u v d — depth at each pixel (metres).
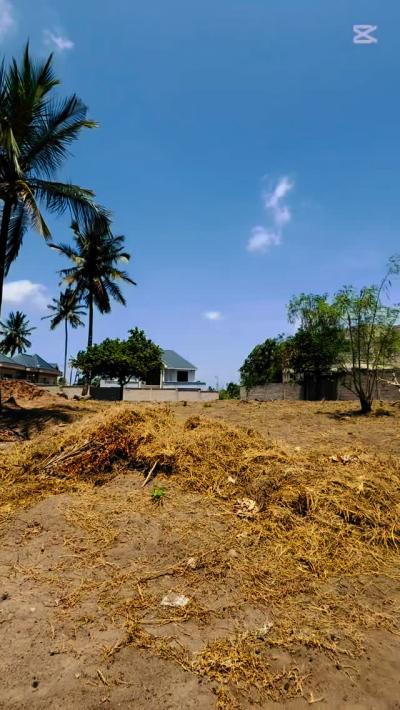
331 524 3.40
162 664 1.97
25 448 5.22
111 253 27.58
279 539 3.22
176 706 1.74
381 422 9.01
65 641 2.10
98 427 4.90
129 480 4.23
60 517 3.46
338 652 2.08
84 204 10.82
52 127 10.53
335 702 1.79
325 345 11.18
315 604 2.48
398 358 11.42
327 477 4.05
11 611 2.32
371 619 2.36
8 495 4.00
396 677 1.93
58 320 35.59
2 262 10.55
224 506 3.73
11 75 9.81
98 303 28.69
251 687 1.86
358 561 2.99
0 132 9.41
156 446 4.58
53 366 46.19
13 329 46.81
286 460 4.49
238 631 2.21
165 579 2.67
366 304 9.98
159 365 30.55
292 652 2.07
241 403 14.66
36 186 10.58
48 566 2.81
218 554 2.96
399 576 2.84
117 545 3.06
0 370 35.19
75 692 1.79
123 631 2.18
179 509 3.64
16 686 1.81
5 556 2.95
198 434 5.00
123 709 1.72
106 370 27.19
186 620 2.29
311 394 19.80
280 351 21.62
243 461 4.42
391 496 3.82
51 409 11.93
